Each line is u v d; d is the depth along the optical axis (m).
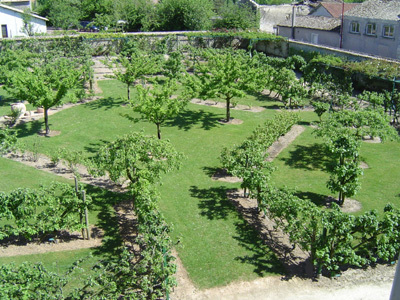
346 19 45.59
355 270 14.59
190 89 26.75
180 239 14.20
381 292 13.61
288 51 48.50
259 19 60.75
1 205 15.12
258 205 17.50
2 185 19.94
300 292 13.57
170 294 13.38
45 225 15.32
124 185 20.14
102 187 19.95
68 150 22.78
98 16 60.09
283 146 24.83
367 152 23.98
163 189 19.78
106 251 15.39
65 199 15.64
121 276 13.08
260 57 42.19
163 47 46.41
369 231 14.47
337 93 32.88
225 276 14.22
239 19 56.41
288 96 31.33
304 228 14.59
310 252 15.28
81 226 15.72
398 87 32.72
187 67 43.19
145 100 23.17
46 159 22.91
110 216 17.62
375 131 21.38
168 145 17.48
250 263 14.84
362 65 33.94
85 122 28.23
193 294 13.45
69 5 66.19
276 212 15.60
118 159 16.34
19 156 23.14
